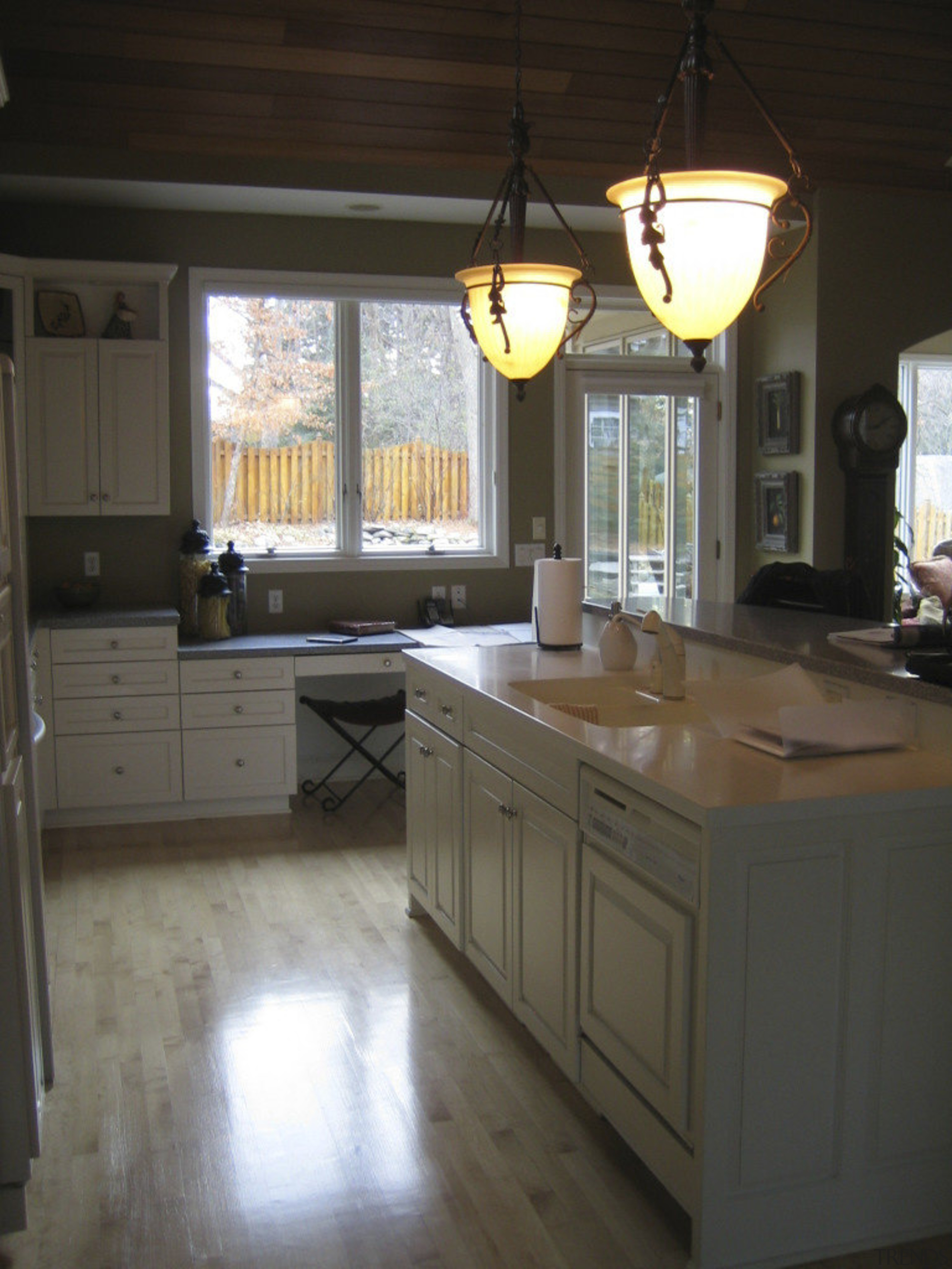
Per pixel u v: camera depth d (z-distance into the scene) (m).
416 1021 3.26
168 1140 2.67
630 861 2.39
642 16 4.43
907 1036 2.27
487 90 4.68
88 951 3.76
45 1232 2.35
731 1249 2.19
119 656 4.95
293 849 4.82
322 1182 2.51
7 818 2.31
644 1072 2.36
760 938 2.14
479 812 3.31
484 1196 2.46
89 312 5.18
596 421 5.94
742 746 2.58
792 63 4.77
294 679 5.15
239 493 5.55
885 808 2.18
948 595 6.77
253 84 4.52
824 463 5.61
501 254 5.68
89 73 4.38
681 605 4.11
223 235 5.33
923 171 5.49
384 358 5.68
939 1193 2.33
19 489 2.81
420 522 5.81
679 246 2.31
